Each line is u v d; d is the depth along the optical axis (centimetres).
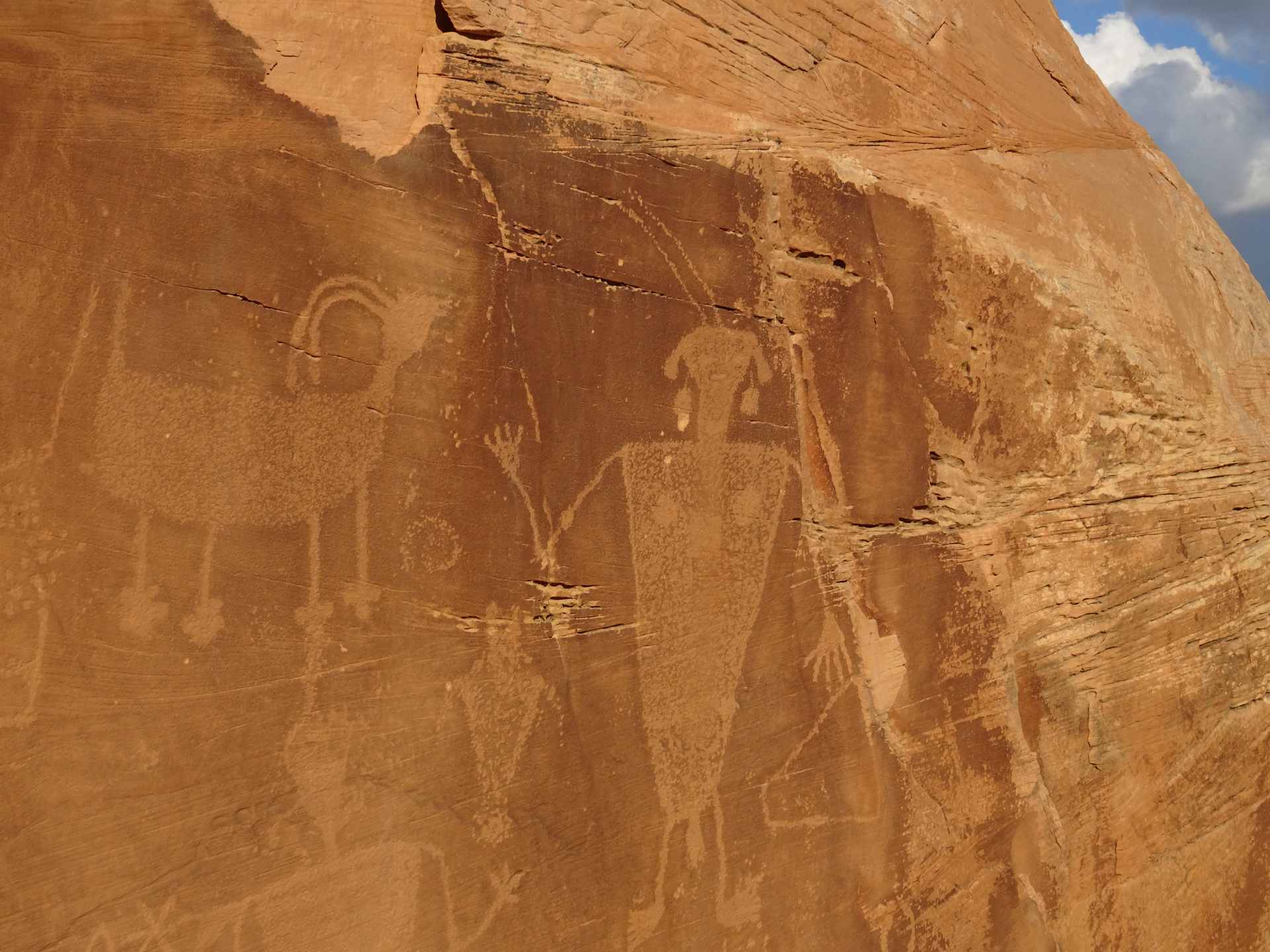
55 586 239
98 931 242
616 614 320
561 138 315
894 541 386
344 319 277
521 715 300
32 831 236
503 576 299
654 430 330
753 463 351
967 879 398
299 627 267
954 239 410
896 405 389
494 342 300
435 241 291
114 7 252
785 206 363
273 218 268
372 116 285
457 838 288
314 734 268
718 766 337
